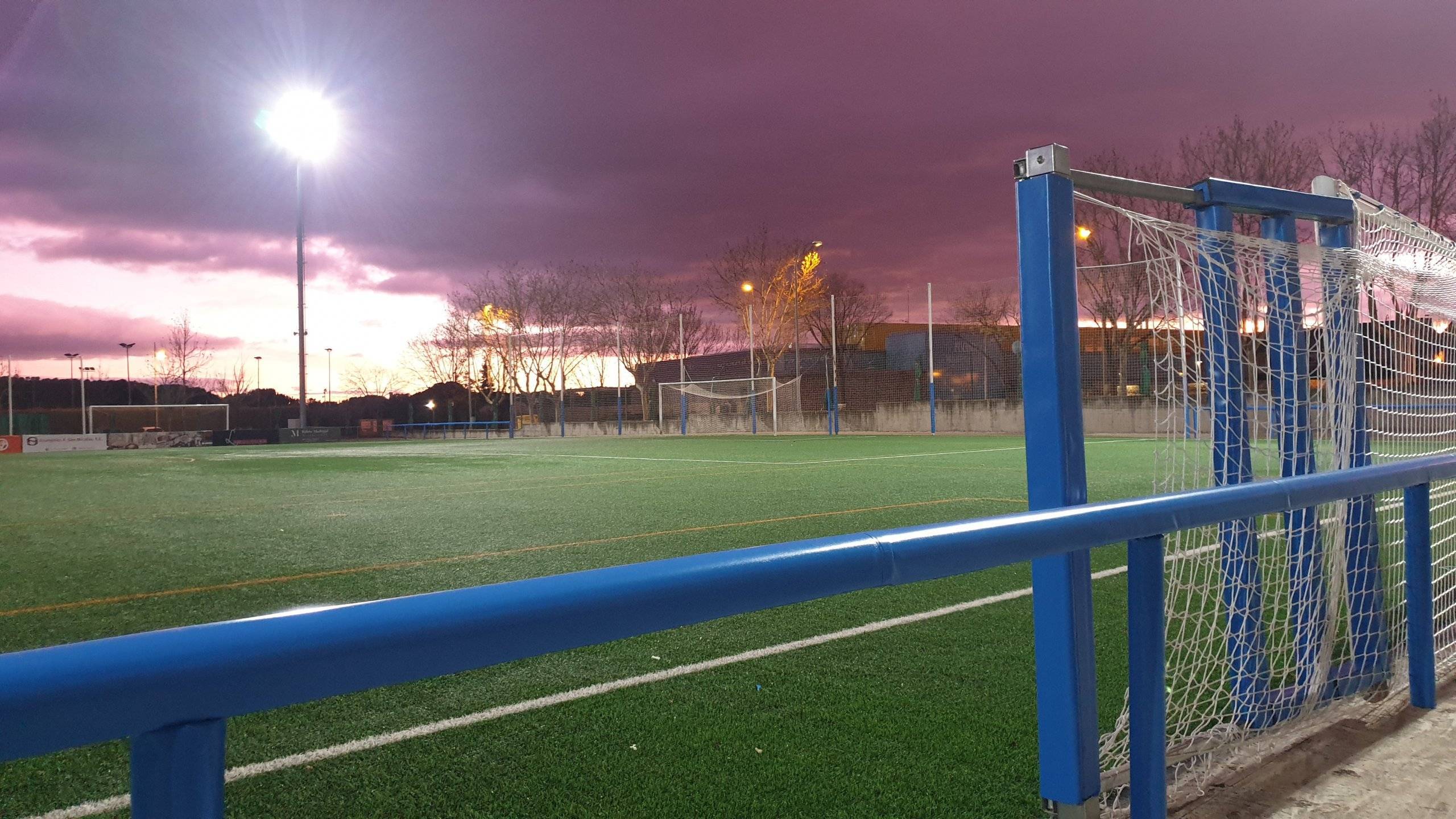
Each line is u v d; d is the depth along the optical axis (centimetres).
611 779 231
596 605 82
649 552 602
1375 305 296
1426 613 262
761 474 1245
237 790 228
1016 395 2795
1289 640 280
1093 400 2294
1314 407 266
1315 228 292
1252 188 245
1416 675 263
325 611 69
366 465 1708
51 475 1548
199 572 557
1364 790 208
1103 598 433
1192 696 236
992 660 335
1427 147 2634
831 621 397
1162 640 161
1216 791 208
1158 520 153
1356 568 279
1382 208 298
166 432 3362
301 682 66
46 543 694
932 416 2722
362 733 268
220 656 62
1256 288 248
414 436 4200
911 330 3922
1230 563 238
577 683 315
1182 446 221
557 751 252
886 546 111
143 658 59
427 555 606
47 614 447
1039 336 183
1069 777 173
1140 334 2100
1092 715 176
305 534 723
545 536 679
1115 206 209
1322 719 257
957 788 222
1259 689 237
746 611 96
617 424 3588
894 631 379
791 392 3281
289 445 3156
